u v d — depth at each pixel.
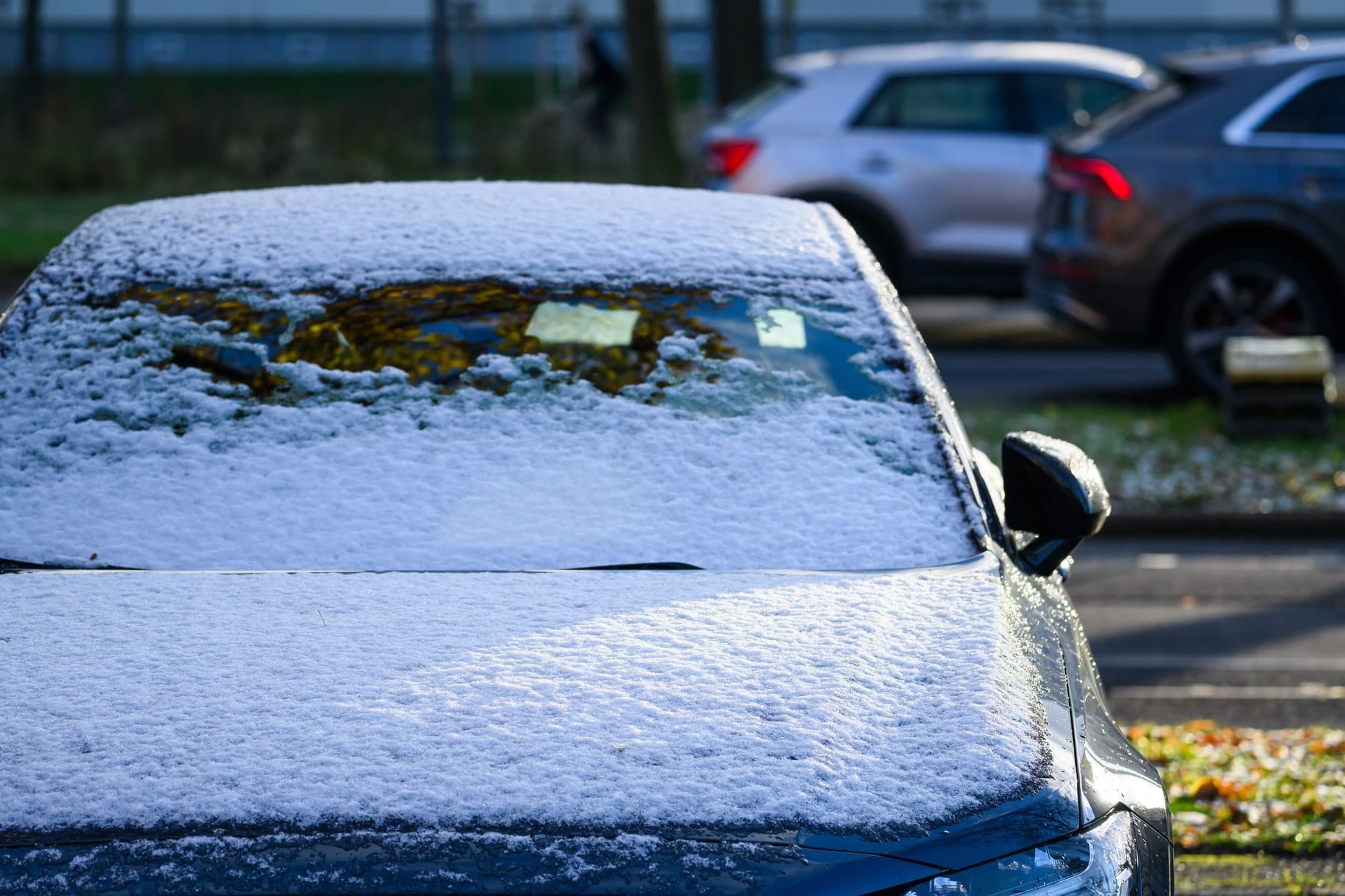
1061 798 2.62
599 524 3.51
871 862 2.43
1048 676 3.04
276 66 59.72
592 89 33.88
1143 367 15.83
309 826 2.39
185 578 3.26
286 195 4.54
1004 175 15.81
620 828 2.42
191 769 2.50
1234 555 10.05
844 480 3.67
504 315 3.97
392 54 60.09
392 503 3.55
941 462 3.73
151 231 4.30
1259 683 7.43
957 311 20.12
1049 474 3.67
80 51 59.31
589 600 3.14
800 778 2.54
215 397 3.79
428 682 2.76
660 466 3.67
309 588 3.20
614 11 55.56
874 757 2.62
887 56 16.19
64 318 3.99
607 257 4.16
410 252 4.14
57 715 2.65
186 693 2.72
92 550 3.42
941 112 16.02
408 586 3.22
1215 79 13.28
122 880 2.32
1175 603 8.88
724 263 4.18
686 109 38.47
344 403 3.78
